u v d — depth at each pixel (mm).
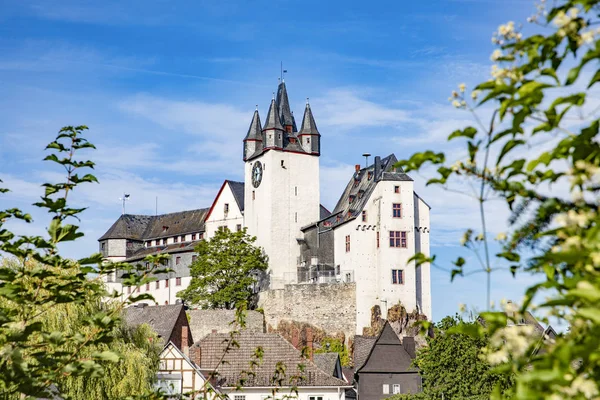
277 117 93500
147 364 38469
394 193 82250
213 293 87938
